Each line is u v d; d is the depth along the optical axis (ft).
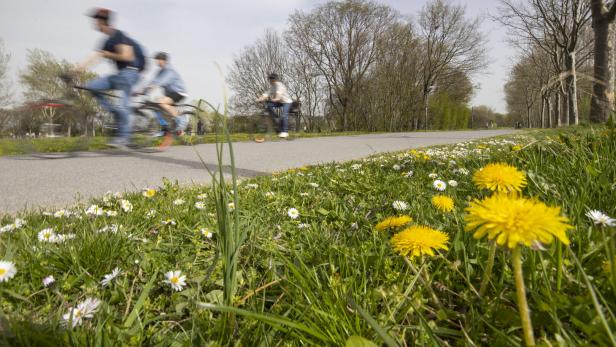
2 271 3.92
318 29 122.93
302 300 3.53
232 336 3.09
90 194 11.29
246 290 4.10
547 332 2.79
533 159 8.20
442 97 153.58
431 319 3.33
